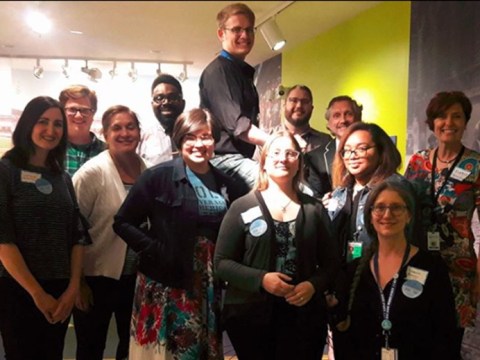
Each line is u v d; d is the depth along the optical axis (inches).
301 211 73.8
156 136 126.2
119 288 92.6
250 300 71.6
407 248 70.1
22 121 77.4
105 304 92.5
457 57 92.0
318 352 74.6
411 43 98.2
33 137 77.2
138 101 130.3
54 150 80.9
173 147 104.1
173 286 76.5
